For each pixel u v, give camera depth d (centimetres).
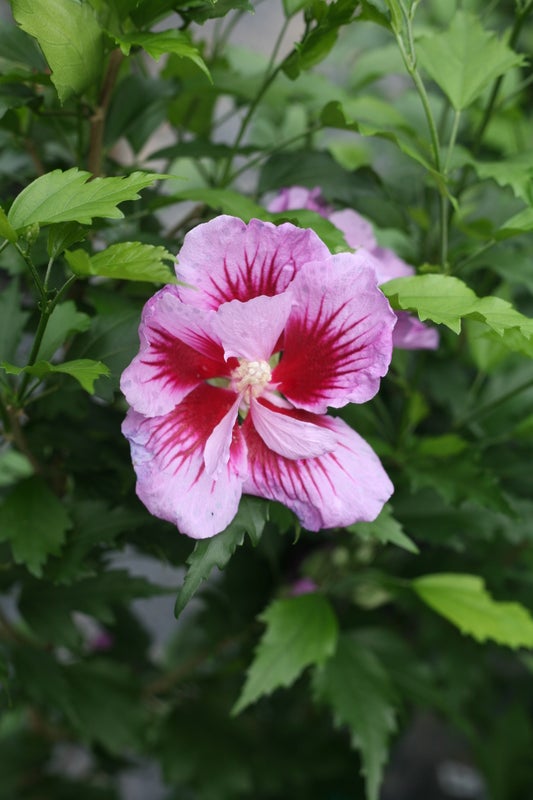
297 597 71
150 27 65
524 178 68
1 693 65
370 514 60
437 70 69
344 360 60
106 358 63
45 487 67
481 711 96
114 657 87
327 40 65
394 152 84
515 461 77
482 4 103
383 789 127
